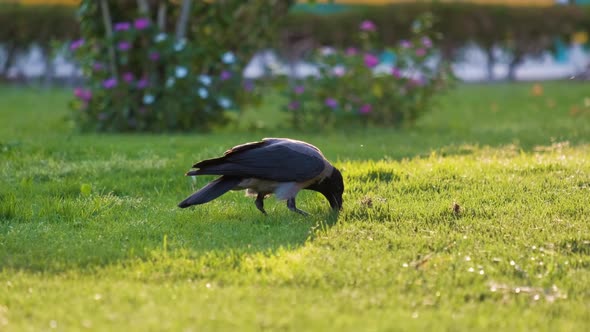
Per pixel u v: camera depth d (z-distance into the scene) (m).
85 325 6.44
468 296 7.43
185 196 11.98
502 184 11.77
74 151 15.75
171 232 9.81
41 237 9.65
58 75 48.44
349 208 10.65
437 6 46.28
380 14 45.62
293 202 10.45
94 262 8.52
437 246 8.90
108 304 7.04
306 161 10.03
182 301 7.09
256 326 6.47
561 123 22.41
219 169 9.62
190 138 18.16
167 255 8.64
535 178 12.12
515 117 25.20
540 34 48.38
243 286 7.63
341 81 21.17
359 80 21.48
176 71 19.53
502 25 47.25
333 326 6.47
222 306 6.96
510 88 40.12
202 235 9.69
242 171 9.69
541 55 49.88
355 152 15.46
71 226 10.30
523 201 10.86
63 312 6.82
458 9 46.44
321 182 10.42
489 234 9.38
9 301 7.16
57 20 44.75
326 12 47.72
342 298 7.26
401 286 7.60
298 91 20.94
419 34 23.08
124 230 9.92
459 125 22.69
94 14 20.38
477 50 49.78
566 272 8.07
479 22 46.78
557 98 32.59
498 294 7.43
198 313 6.74
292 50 45.44
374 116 21.97
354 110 20.89
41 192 12.18
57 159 14.92
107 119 20.34
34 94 37.94
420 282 7.68
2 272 8.12
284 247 9.00
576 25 48.47
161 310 6.84
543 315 6.91
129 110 20.38
